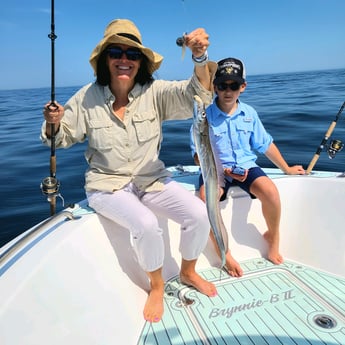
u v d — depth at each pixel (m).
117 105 2.12
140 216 1.86
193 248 2.06
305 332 1.82
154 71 2.18
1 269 1.50
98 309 1.70
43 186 1.98
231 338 1.79
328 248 2.47
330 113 10.35
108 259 2.00
